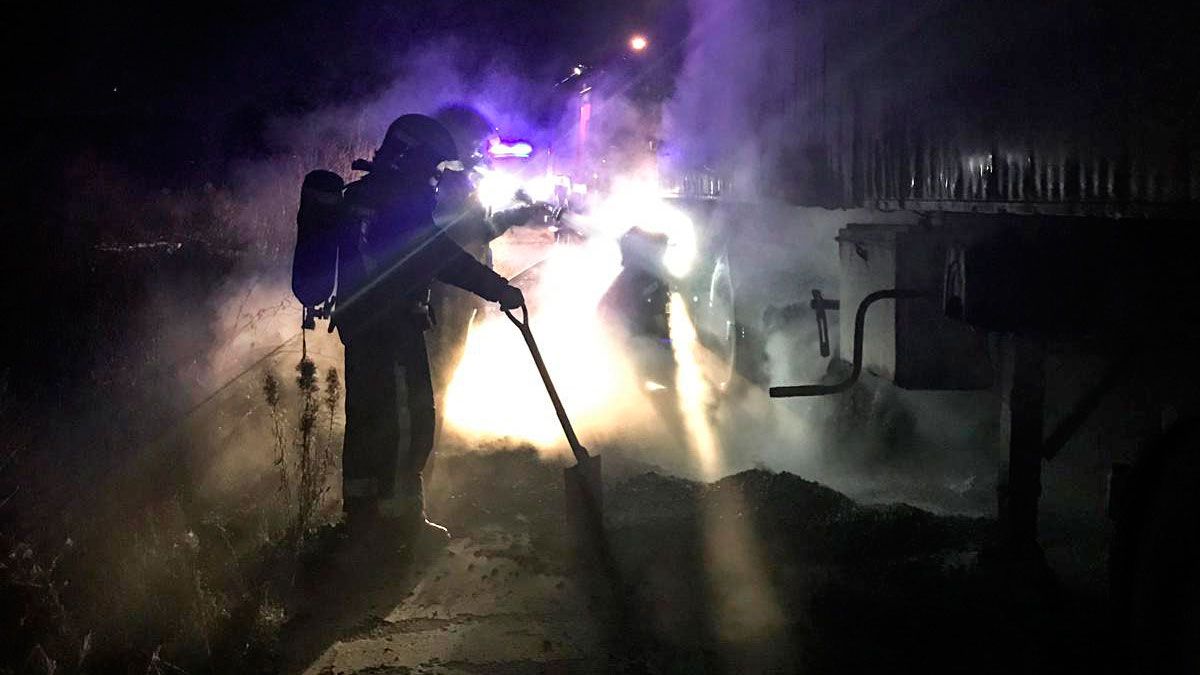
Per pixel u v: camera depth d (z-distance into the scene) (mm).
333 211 5246
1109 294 4070
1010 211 4809
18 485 5270
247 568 4930
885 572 4926
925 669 4117
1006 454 4590
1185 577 3432
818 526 5469
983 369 5355
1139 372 4500
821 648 4316
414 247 5387
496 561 5309
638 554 5320
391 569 5199
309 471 5750
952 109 5352
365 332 5332
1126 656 3691
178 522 5152
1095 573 4758
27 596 4125
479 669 4223
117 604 4301
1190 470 3453
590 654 4340
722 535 5484
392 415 5383
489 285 5461
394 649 4398
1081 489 5246
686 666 4219
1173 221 3762
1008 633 4305
